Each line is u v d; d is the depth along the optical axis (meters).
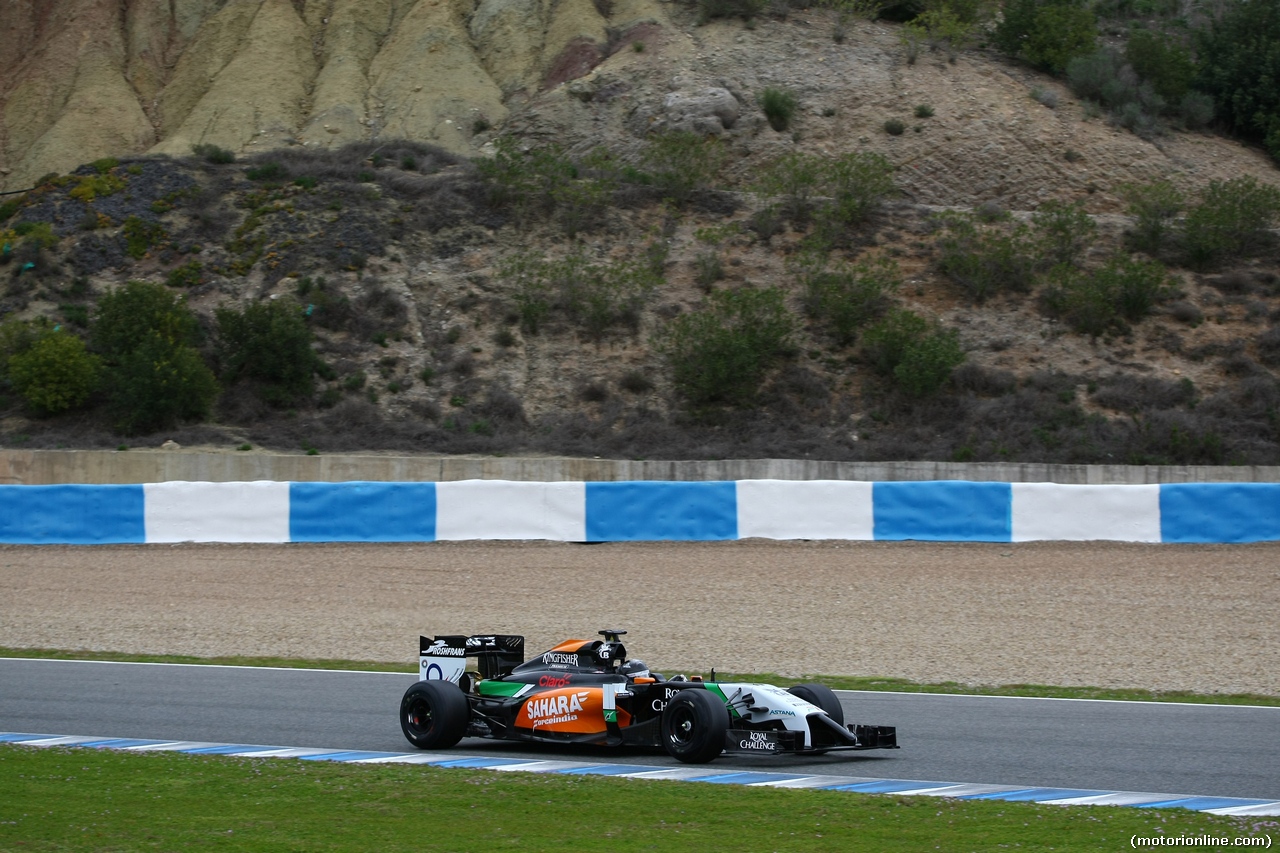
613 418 130.88
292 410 133.75
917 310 145.62
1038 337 141.50
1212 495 89.88
